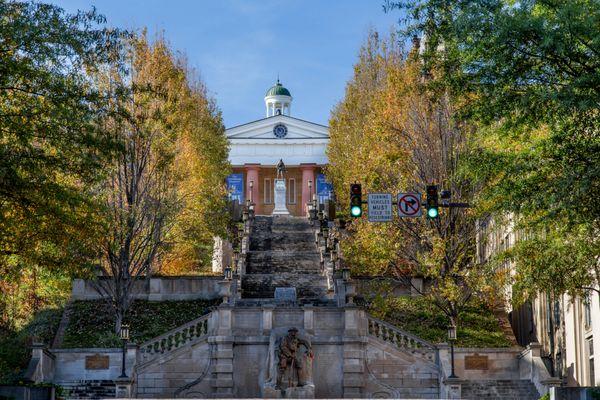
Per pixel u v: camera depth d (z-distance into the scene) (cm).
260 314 5025
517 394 4747
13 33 3403
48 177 3588
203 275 6319
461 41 3316
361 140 6638
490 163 3625
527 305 5972
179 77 6156
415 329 5612
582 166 3372
